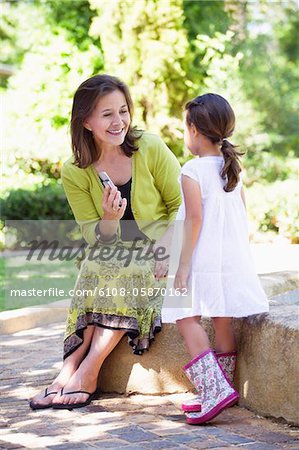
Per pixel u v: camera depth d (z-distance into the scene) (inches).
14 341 236.1
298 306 169.8
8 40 804.0
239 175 159.8
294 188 479.5
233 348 164.2
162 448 137.5
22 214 489.4
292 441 140.3
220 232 159.2
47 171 520.1
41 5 652.1
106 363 175.6
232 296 159.2
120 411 161.5
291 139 735.7
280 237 462.0
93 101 167.6
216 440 141.6
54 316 268.7
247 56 711.1
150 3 478.9
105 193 165.8
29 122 528.4
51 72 529.0
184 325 159.0
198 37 532.4
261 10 804.0
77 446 138.8
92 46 550.9
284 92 771.4
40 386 183.8
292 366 147.3
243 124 598.5
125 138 174.6
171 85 486.3
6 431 148.6
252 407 158.6
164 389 173.0
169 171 176.7
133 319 168.2
